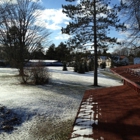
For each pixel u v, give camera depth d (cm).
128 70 712
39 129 814
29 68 1881
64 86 1783
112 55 2017
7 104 1044
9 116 915
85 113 466
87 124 387
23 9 2503
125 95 607
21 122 881
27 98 1203
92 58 1994
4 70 3231
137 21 735
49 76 2119
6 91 1418
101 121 395
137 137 307
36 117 940
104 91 746
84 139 319
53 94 1395
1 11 1084
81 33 1833
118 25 1709
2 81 1950
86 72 3656
